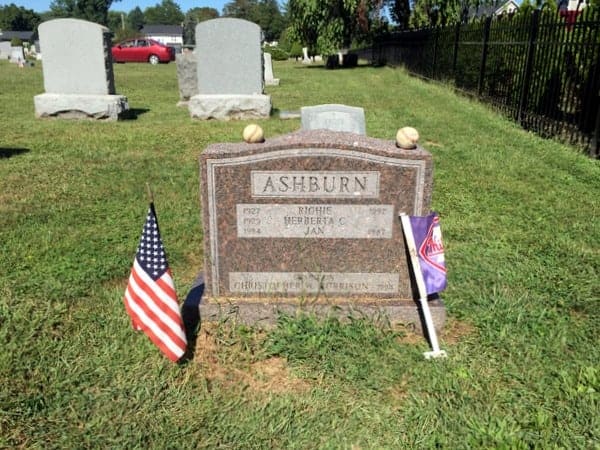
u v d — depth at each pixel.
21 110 6.47
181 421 1.39
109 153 4.16
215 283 1.84
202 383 1.53
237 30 5.75
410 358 1.62
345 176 1.73
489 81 6.59
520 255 2.33
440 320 1.77
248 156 1.72
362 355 1.62
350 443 1.32
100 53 5.69
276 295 1.85
